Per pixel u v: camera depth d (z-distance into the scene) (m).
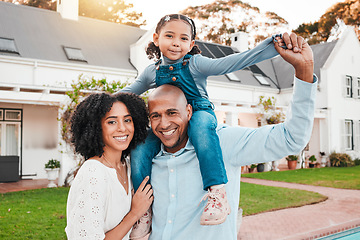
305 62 1.56
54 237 5.74
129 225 1.86
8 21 15.52
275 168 18.36
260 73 22.92
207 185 1.78
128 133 1.92
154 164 2.04
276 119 17.84
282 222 7.41
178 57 2.01
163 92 1.92
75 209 1.70
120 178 1.98
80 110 1.93
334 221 7.51
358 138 22.89
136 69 16.58
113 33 18.78
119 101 1.94
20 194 9.91
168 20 2.02
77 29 17.55
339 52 22.00
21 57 13.70
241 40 24.62
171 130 1.89
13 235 5.82
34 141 14.81
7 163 13.20
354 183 13.23
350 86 22.75
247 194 10.49
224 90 19.66
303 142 1.71
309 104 1.62
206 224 1.71
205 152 1.83
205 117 1.94
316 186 12.63
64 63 14.52
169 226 1.90
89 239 1.65
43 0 28.17
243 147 1.89
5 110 14.24
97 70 15.45
